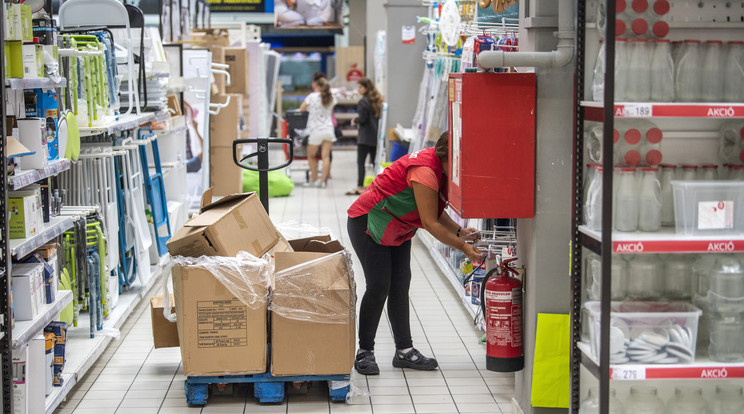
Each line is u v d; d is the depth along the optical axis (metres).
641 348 2.98
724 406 3.14
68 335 4.94
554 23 3.61
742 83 3.07
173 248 4.14
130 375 4.66
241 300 4.05
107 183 5.59
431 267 7.57
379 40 12.87
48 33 4.12
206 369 4.09
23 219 3.72
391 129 10.56
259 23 21.47
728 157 3.22
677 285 3.15
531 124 3.62
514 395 4.25
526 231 3.87
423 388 4.47
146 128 6.85
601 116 2.89
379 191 4.40
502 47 4.94
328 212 10.40
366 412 4.14
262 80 14.37
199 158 10.27
